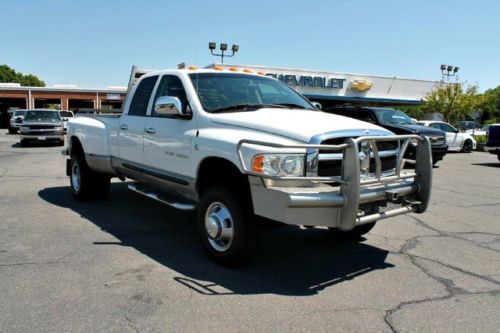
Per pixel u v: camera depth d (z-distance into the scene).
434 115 38.41
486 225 6.85
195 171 5.06
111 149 6.92
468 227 6.70
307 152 4.15
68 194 8.64
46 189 9.21
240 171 4.48
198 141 4.95
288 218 3.99
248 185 4.52
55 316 3.60
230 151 4.47
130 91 6.68
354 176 4.05
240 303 3.89
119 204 7.72
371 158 4.50
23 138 20.78
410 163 5.00
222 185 4.77
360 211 4.24
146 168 6.05
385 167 4.73
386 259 5.15
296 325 3.52
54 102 59.81
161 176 5.70
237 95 5.53
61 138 21.47
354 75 40.41
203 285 4.27
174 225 6.41
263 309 3.79
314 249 5.48
